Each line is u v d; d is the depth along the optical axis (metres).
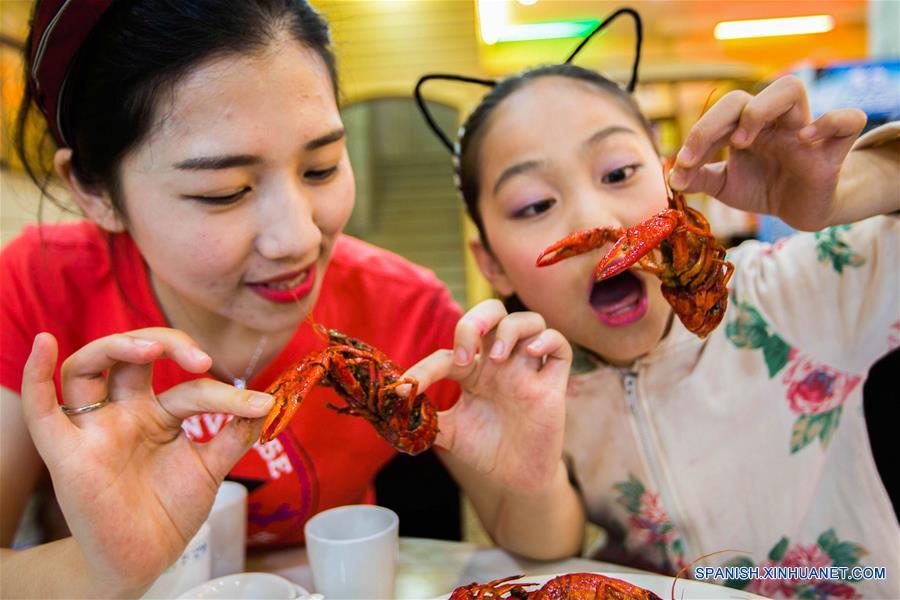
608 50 6.47
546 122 1.60
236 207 1.31
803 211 1.35
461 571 1.66
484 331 1.45
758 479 1.86
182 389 1.29
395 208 10.20
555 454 1.51
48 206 3.40
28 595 1.31
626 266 1.09
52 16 1.27
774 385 1.88
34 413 1.16
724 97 1.19
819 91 2.76
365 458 2.07
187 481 1.32
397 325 2.12
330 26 1.55
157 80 1.20
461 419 1.64
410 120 11.20
